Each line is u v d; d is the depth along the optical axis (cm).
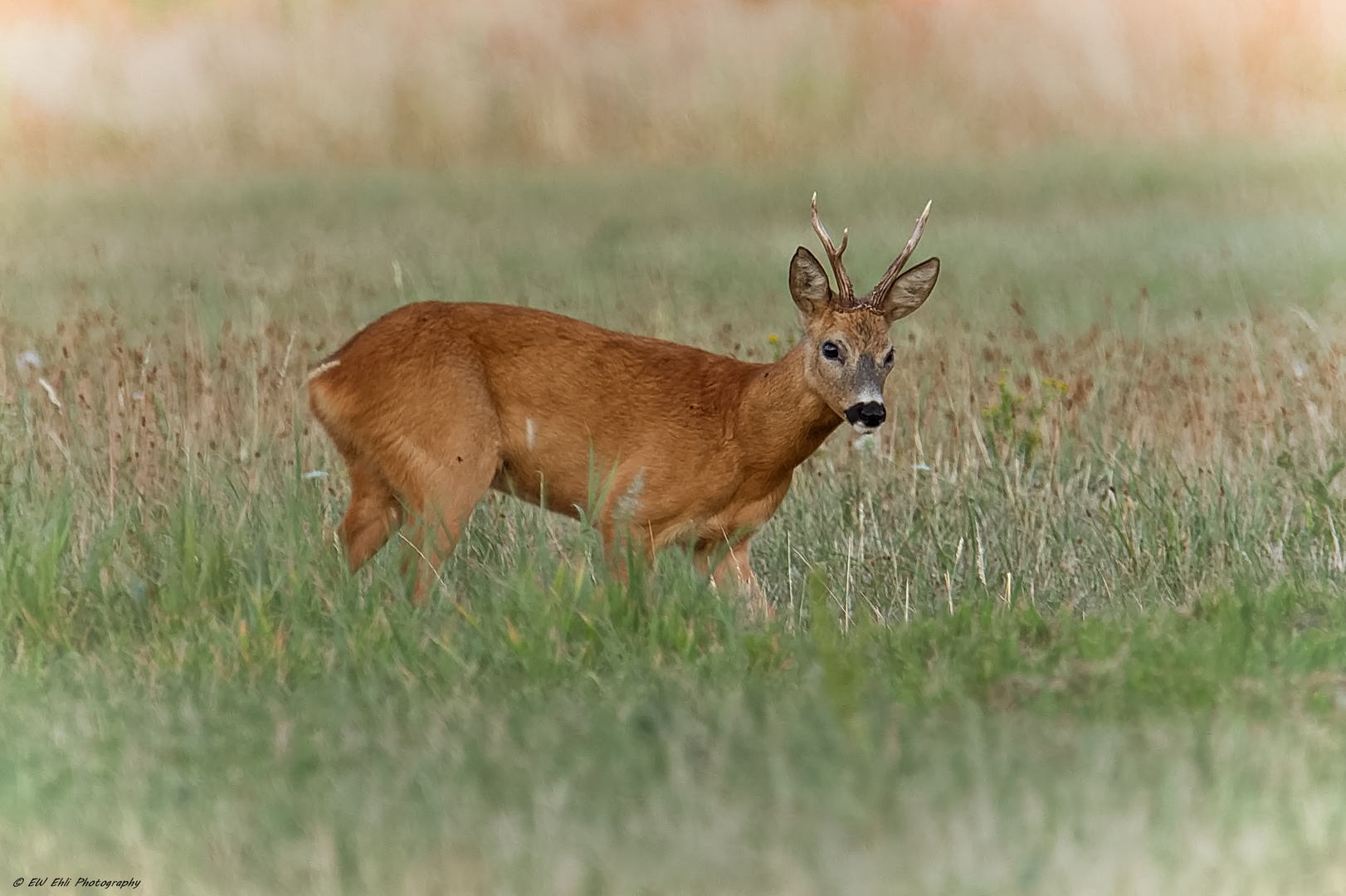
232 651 1538
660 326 2858
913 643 1562
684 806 1215
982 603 1719
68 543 1805
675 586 1656
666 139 6869
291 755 1317
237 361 2470
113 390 2253
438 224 4797
